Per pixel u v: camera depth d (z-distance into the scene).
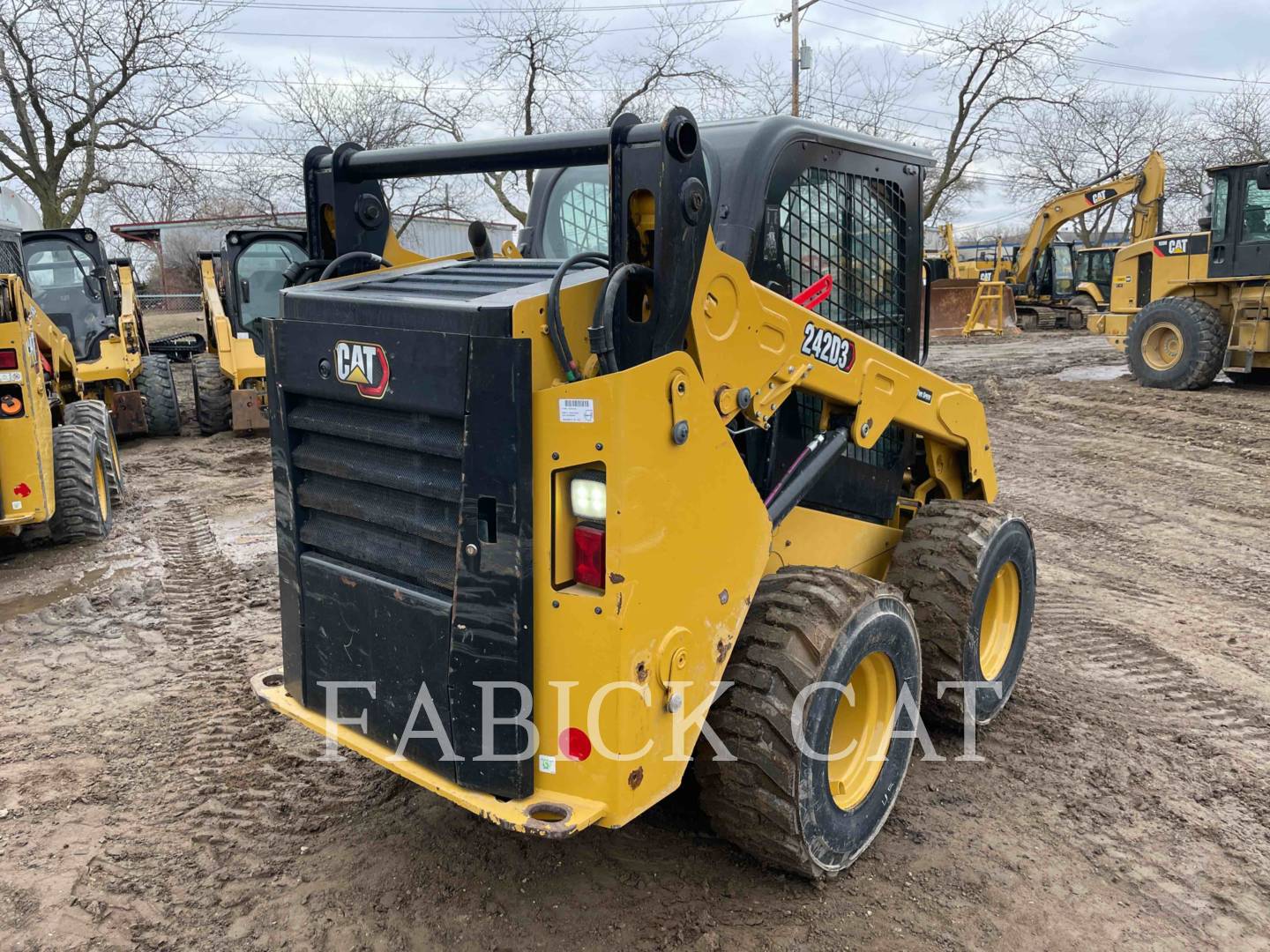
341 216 3.08
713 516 2.44
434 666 2.44
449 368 2.24
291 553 2.82
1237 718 3.97
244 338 10.80
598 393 2.13
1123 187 21.20
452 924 2.64
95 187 20.41
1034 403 12.50
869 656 2.81
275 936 2.61
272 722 3.85
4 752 3.63
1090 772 3.51
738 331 2.54
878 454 3.69
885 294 3.58
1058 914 2.73
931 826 3.16
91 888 2.81
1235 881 2.91
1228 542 6.59
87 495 6.44
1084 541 6.64
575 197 3.57
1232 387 12.80
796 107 24.30
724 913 2.69
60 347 7.77
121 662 4.50
